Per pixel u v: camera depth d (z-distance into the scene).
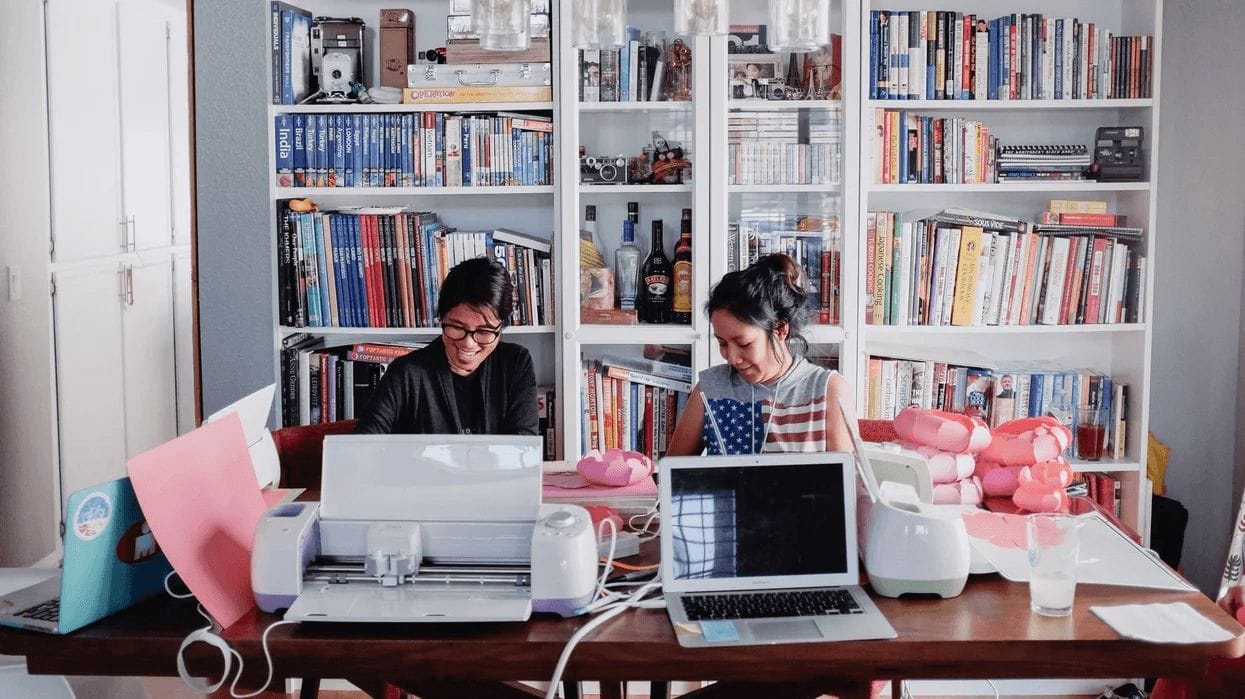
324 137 3.66
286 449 2.92
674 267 3.68
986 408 3.71
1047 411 3.72
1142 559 2.12
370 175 3.67
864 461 2.04
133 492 1.94
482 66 3.61
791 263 2.67
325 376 3.71
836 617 1.86
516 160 3.65
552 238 3.80
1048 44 3.59
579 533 1.89
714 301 2.58
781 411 2.63
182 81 6.01
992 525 2.28
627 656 1.78
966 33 3.59
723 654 1.77
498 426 2.93
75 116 4.82
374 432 2.85
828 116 3.59
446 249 3.67
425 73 3.62
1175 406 3.98
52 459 4.63
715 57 3.55
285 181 3.67
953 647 1.77
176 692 3.08
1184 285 3.94
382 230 3.67
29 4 4.41
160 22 5.71
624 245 3.67
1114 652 1.77
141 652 1.81
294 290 3.70
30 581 2.21
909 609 1.91
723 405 2.67
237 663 1.81
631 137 3.63
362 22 3.71
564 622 1.88
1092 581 2.02
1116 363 3.84
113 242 5.21
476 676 1.80
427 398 2.91
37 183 4.48
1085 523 2.33
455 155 3.66
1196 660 1.76
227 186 3.65
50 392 4.60
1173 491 4.02
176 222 5.95
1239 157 3.83
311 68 3.73
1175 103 3.90
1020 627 1.82
